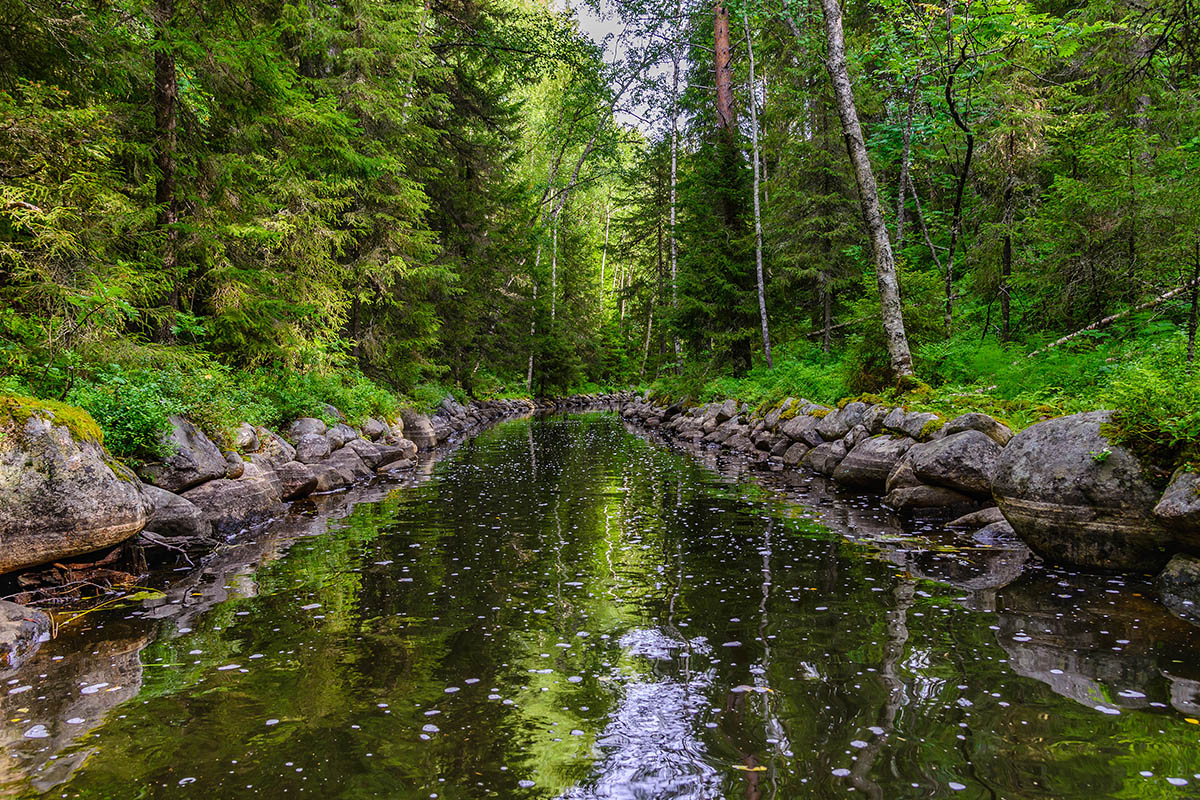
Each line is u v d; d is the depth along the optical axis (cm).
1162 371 629
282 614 472
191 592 527
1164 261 891
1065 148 1222
